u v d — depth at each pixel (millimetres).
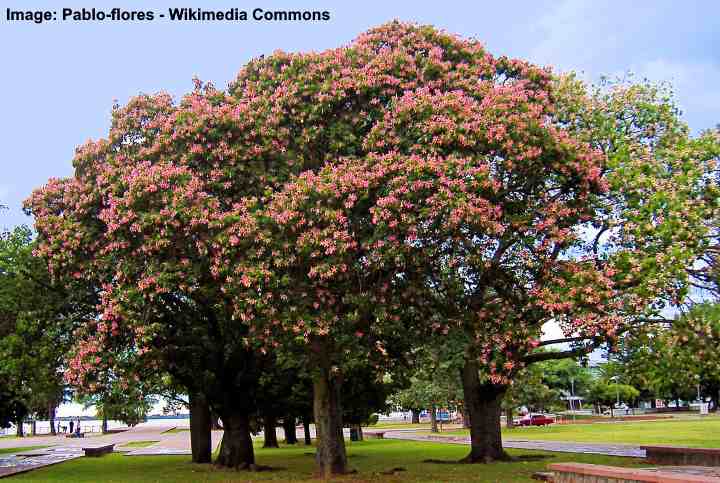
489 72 17688
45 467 25234
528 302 16312
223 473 20766
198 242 14984
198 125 16141
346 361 15797
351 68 16766
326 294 14820
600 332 15750
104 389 17234
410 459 24656
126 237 15859
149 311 16188
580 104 19266
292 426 41156
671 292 15953
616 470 11898
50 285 19922
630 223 16688
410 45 17938
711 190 17062
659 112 18969
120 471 22656
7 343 19281
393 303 15523
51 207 18156
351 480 16812
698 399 86000
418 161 14250
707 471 15164
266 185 16062
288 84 16875
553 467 14156
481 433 22375
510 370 17031
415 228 14055
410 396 51188
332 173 14664
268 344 15539
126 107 18469
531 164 15523
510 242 16344
